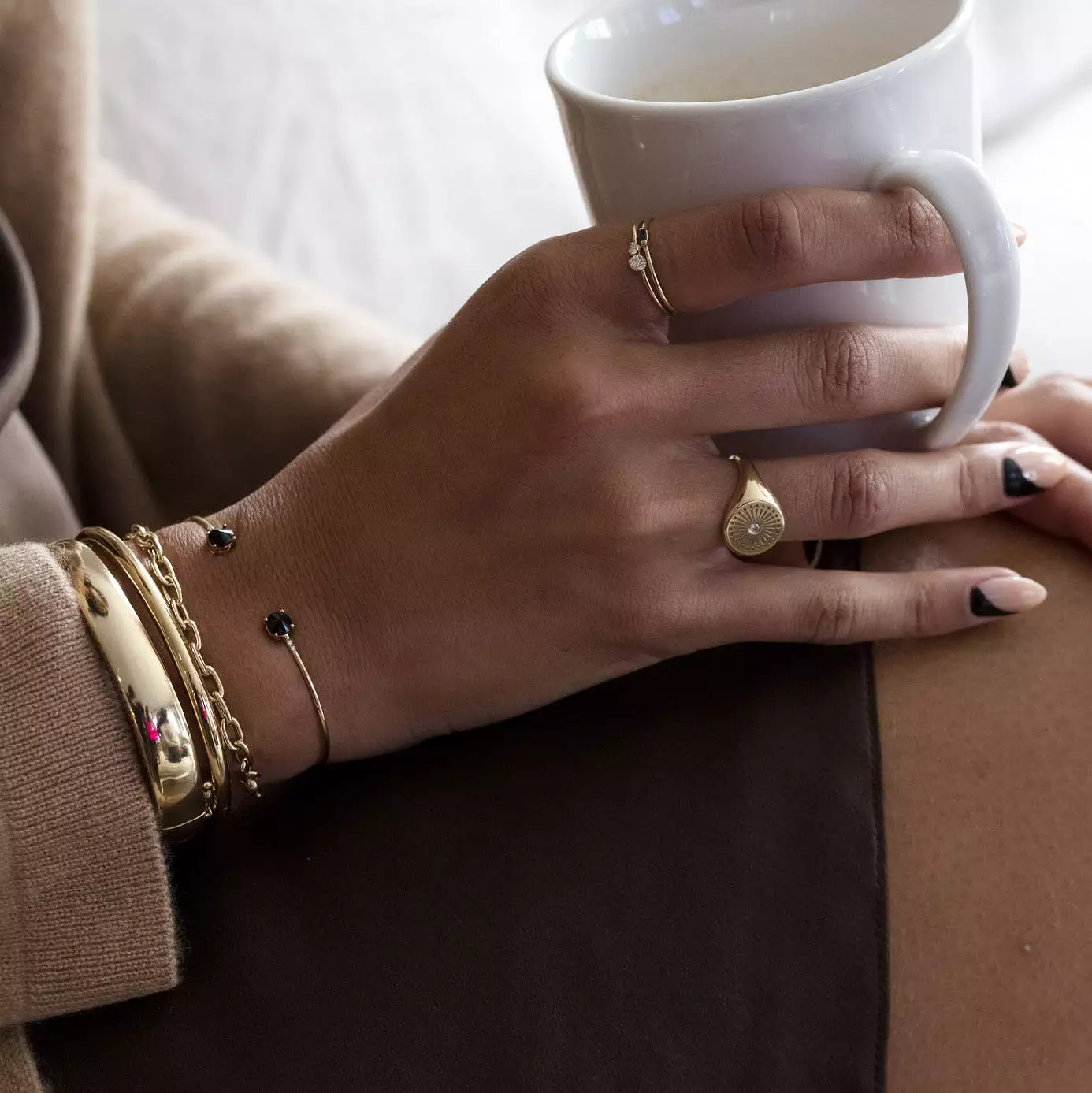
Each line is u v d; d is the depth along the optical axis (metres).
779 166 0.66
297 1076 0.66
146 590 0.68
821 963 0.66
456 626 0.69
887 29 0.70
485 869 0.68
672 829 0.68
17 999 0.66
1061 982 0.65
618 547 0.68
